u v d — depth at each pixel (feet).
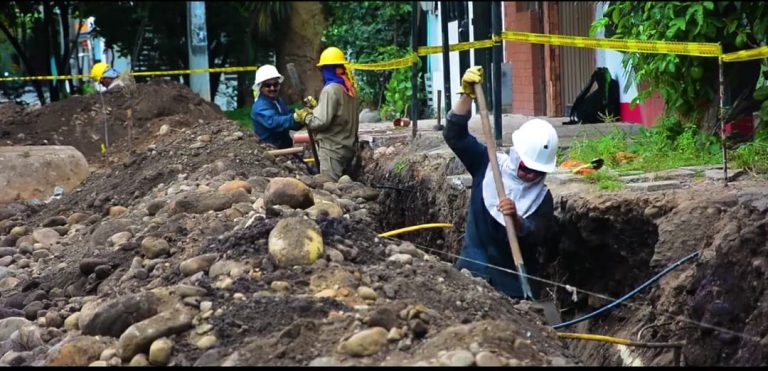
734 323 19.57
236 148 34.55
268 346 16.52
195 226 24.12
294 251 19.12
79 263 24.36
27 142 53.31
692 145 29.45
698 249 21.88
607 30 46.14
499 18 33.68
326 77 35.60
